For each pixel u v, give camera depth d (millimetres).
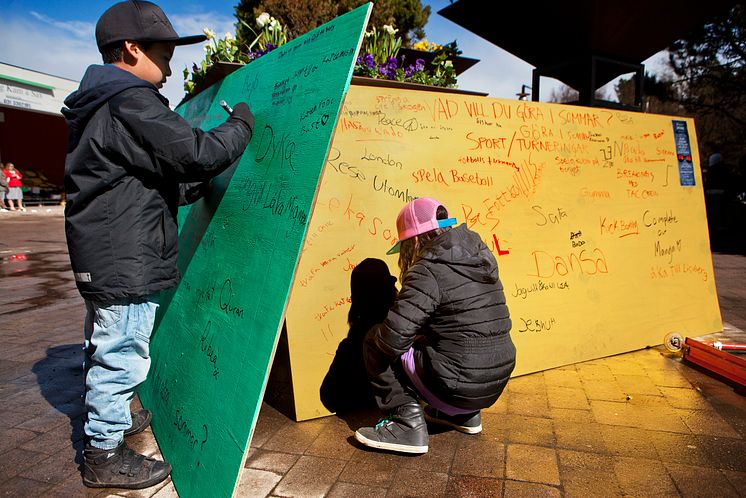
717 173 12492
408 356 2492
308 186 1960
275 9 9961
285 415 2996
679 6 4504
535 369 3541
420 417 2514
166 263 2229
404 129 3166
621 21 4578
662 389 3246
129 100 2035
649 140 4145
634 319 3959
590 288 3785
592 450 2527
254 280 2129
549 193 3664
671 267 4168
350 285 3010
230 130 2246
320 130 2010
